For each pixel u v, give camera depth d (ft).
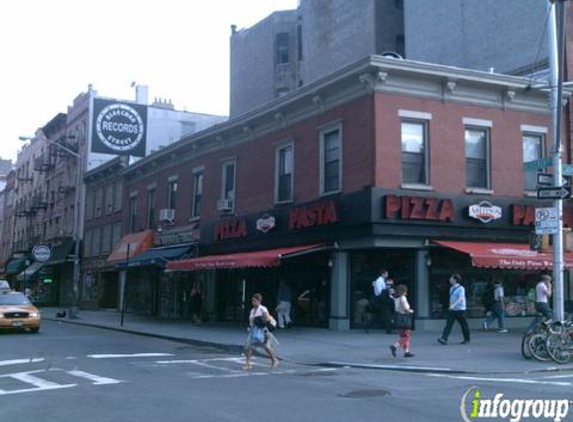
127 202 128.36
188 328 80.18
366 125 67.15
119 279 133.39
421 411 28.84
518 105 74.18
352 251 69.62
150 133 159.12
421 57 104.42
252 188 86.17
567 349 45.37
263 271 83.92
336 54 125.70
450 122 70.08
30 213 201.05
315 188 73.82
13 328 76.64
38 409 29.96
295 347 56.24
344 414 28.19
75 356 53.16
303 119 77.05
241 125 87.30
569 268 64.59
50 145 185.26
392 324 64.69
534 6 85.05
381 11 116.98
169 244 107.14
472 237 69.26
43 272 173.78
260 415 28.07
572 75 78.69
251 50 153.79
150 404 30.96
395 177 66.44
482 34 93.15
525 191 73.36
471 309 69.97
